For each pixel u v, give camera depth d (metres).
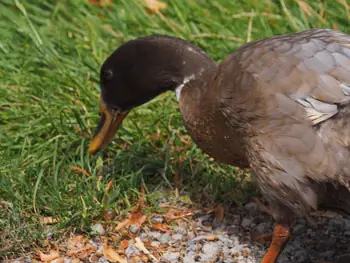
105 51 9.08
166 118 7.98
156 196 7.18
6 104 8.11
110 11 9.95
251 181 7.36
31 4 9.94
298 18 9.63
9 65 8.67
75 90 8.33
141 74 6.83
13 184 7.01
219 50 9.05
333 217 6.99
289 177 5.78
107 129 7.16
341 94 5.67
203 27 9.49
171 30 9.49
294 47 5.95
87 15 9.46
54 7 9.84
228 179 7.36
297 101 5.74
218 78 6.26
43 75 8.61
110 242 6.69
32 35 9.14
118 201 7.05
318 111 5.68
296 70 5.82
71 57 8.96
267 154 5.84
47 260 6.46
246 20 9.56
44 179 7.20
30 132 7.72
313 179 5.76
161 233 6.83
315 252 6.59
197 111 6.45
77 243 6.65
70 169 7.33
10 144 7.61
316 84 5.73
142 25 9.56
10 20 9.55
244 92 5.96
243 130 6.02
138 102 7.02
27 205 6.89
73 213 6.81
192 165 7.52
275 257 6.12
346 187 5.74
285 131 5.77
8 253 6.45
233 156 6.46
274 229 6.25
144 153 7.66
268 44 6.10
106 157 7.69
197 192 7.27
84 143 7.61
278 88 5.82
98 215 6.85
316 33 6.14
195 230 6.86
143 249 6.59
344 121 5.66
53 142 7.70
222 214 7.01
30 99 8.25
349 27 9.46
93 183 7.09
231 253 6.55
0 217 6.65
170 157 7.61
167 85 6.79
